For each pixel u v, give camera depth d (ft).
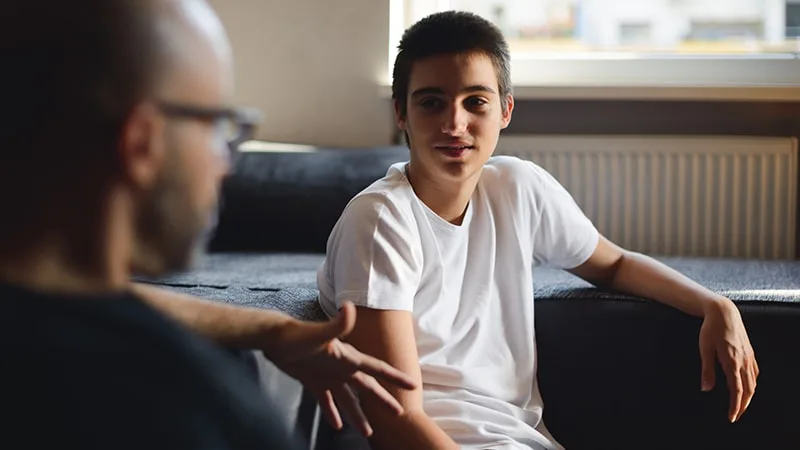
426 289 4.64
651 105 8.22
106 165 2.15
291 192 7.27
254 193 7.29
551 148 8.15
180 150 2.21
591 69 8.44
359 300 4.30
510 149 8.21
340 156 7.50
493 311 4.85
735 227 7.99
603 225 8.16
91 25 2.12
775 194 7.91
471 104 4.62
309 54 8.59
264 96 8.69
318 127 8.64
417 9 8.72
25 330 1.97
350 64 8.54
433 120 4.58
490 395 4.74
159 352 2.05
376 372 3.34
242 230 7.27
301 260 6.74
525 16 8.75
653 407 5.25
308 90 8.63
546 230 5.11
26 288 2.07
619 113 8.29
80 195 2.15
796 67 8.11
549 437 4.92
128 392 1.96
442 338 4.65
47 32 2.11
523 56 8.57
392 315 4.32
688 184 8.04
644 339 5.22
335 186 7.25
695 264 6.42
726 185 7.98
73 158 2.14
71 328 2.00
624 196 8.12
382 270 4.36
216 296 4.93
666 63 8.34
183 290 5.11
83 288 2.17
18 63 2.11
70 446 1.90
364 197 4.57
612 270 5.39
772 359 5.16
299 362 3.34
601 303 5.26
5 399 1.91
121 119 2.13
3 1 2.14
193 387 2.05
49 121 2.12
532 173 5.09
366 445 4.19
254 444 2.11
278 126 8.70
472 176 4.72
